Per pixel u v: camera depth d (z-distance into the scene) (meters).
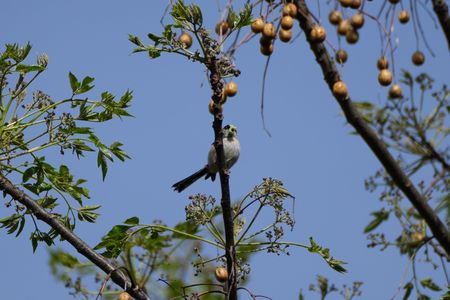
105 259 10.73
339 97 8.52
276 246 9.81
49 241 11.01
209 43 9.38
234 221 10.34
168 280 12.33
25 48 10.89
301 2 8.88
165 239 12.34
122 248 10.51
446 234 8.62
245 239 9.80
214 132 9.52
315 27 8.77
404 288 10.24
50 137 11.11
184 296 9.64
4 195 10.90
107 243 10.45
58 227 10.84
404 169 10.91
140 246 12.28
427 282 10.49
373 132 8.51
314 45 8.74
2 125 10.98
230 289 9.20
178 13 9.47
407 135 11.00
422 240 10.48
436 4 8.52
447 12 8.52
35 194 11.24
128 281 10.52
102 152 11.23
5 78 11.08
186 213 9.97
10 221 10.97
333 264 9.88
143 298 9.25
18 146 11.05
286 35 8.88
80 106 11.06
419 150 10.94
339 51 8.72
